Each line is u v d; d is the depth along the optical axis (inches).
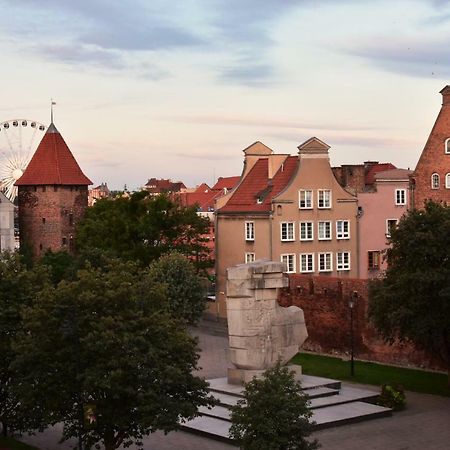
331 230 3983.8
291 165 3981.3
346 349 2994.6
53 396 1652.3
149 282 1769.2
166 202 4136.3
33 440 2050.9
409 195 4200.3
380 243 4106.8
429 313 2283.5
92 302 1651.1
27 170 5201.8
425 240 2310.5
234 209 3969.0
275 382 1581.0
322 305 3070.9
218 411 2145.7
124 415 1640.0
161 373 1615.4
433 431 2058.3
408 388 2514.8
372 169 4763.8
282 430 1541.6
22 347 1643.7
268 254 3843.5
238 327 2282.2
